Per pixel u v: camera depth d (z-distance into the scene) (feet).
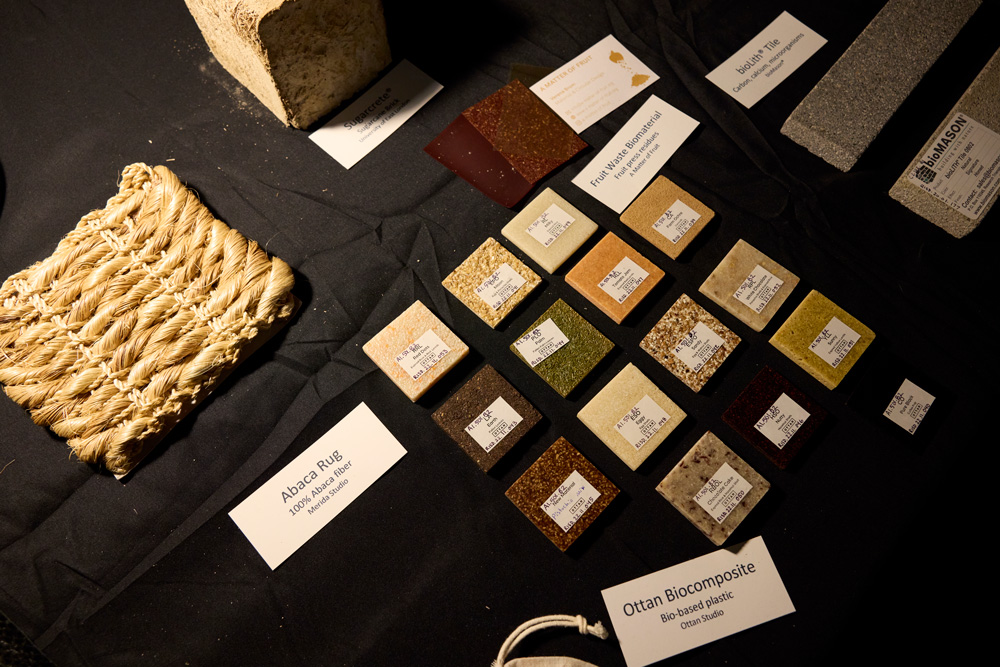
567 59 1.86
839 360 1.51
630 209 1.66
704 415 1.51
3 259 1.67
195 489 1.47
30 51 1.88
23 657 1.36
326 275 1.63
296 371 1.55
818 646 1.34
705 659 1.34
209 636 1.37
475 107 1.76
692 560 1.40
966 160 1.61
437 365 1.51
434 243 1.66
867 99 1.70
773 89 1.81
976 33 1.83
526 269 1.60
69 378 1.43
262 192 1.71
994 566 1.92
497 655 1.35
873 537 1.41
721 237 1.66
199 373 1.45
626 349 1.56
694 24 1.89
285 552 1.41
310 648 1.36
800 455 1.47
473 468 1.47
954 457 1.46
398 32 1.88
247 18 1.45
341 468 1.47
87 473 1.48
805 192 1.69
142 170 1.60
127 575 1.41
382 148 1.76
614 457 1.48
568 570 1.40
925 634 1.88
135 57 1.87
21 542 1.43
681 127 1.75
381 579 1.40
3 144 1.78
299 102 1.70
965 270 1.62
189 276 1.51
